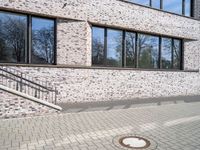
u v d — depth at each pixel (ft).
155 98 50.31
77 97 41.27
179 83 56.80
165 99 49.16
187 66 59.57
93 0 42.93
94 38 45.03
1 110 27.20
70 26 41.01
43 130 23.57
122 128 25.27
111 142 20.80
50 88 38.50
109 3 44.88
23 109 28.45
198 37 60.64
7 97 27.45
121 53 48.73
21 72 35.99
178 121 29.22
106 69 44.57
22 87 35.58
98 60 45.62
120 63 48.62
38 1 37.63
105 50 46.37
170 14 54.65
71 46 41.11
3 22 36.47
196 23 60.08
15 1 35.73
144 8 50.03
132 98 48.34
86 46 42.14
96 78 43.37
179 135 23.32
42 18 39.45
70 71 40.45
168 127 26.27
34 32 38.93
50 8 38.73
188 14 60.08
